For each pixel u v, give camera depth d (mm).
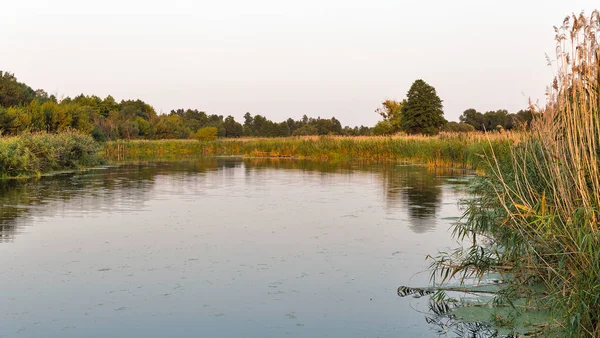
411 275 6707
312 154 40969
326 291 6047
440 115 57312
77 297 5738
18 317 5141
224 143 49500
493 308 5543
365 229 9664
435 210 11914
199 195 14656
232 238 8805
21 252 7668
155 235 8984
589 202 4863
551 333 4703
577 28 5500
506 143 11930
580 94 5359
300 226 9945
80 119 39125
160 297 5770
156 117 68562
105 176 20906
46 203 12719
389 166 28188
